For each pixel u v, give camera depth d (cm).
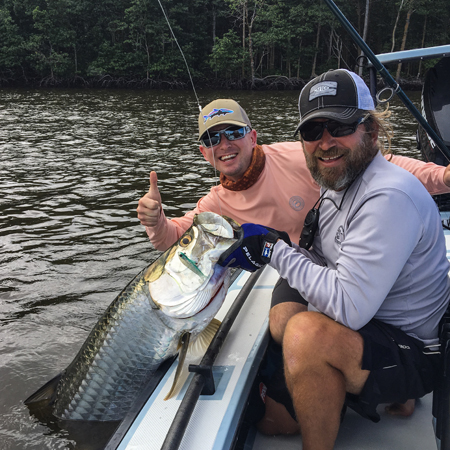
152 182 222
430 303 164
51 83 4328
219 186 267
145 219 227
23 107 2428
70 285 424
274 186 246
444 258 166
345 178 167
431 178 224
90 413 214
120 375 204
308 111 169
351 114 160
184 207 688
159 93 3747
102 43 4434
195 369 163
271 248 171
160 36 4203
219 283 185
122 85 4325
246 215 258
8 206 678
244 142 238
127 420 160
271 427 188
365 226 156
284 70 4728
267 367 191
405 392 162
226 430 147
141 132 1545
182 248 183
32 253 499
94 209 665
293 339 158
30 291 412
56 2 4259
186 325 188
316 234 204
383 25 3916
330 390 155
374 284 153
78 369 215
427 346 165
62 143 1305
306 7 4256
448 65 346
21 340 329
